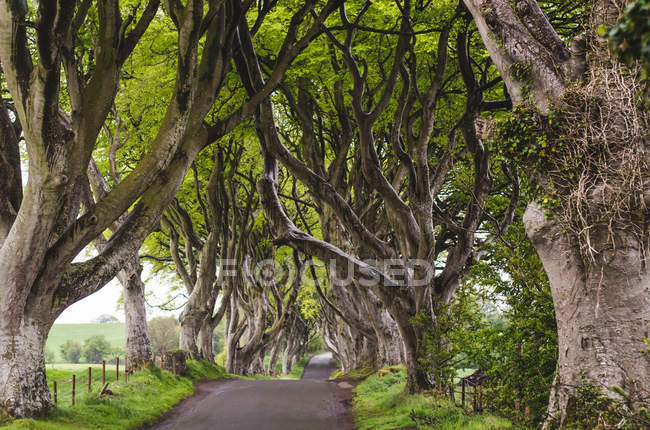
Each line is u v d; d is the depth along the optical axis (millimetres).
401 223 15234
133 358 19500
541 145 6641
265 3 13602
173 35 16094
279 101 18719
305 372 56219
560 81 6793
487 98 17016
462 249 16031
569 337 6602
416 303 15352
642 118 6297
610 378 6203
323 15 12688
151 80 17047
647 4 3242
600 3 6641
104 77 11117
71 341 77438
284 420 13898
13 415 10711
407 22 12812
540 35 7121
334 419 14461
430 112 14336
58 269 11305
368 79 16906
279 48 15836
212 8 11500
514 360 9117
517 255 9406
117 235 12633
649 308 6207
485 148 15195
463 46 13789
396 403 14961
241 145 23484
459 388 14852
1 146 11922
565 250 6641
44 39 9141
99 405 13344
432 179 15719
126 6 16109
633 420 5871
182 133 11828
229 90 16656
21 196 12344
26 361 11125
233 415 14500
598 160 6367
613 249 6293
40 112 9680
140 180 11422
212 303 26938
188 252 26406
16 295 10844
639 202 6223
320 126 18594
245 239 27125
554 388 6820
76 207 13609
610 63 6453
